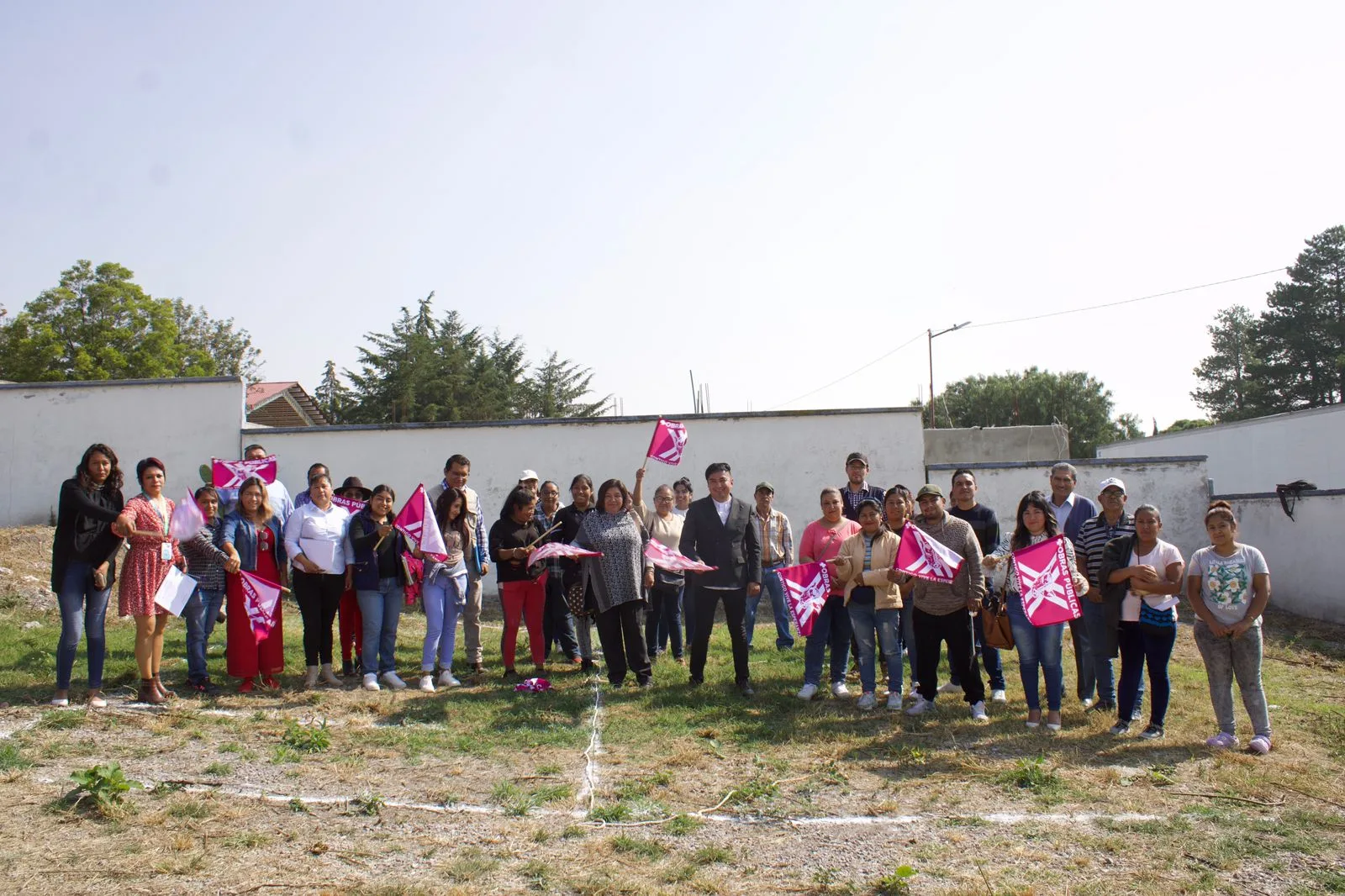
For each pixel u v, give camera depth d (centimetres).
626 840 493
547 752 651
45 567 1295
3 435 1554
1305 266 5050
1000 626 769
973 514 830
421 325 4525
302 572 814
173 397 1577
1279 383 5081
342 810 534
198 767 599
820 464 1614
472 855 473
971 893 434
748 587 832
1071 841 502
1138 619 706
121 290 3559
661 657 1002
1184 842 499
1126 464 1608
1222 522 680
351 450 1588
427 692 816
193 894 420
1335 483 2023
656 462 1609
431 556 828
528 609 898
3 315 3544
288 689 811
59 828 486
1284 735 713
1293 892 441
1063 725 732
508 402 4484
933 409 3203
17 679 786
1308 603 1461
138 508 735
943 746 673
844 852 487
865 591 782
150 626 742
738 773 611
